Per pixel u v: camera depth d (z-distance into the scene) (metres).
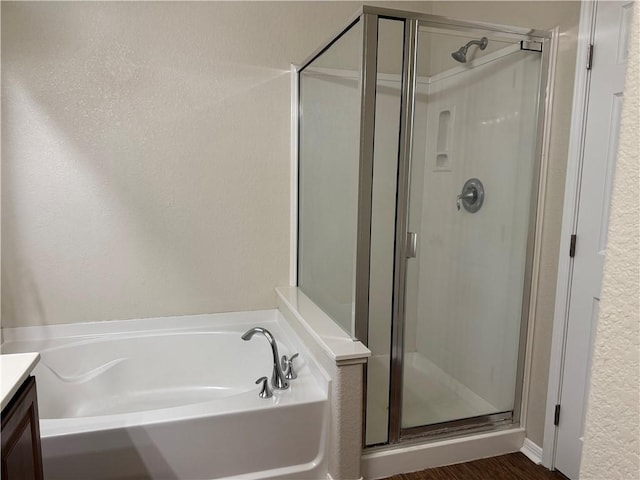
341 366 1.85
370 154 1.96
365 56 1.90
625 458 0.45
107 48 2.36
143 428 1.73
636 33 0.43
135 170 2.47
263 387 1.95
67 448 1.66
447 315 2.40
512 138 2.23
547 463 2.16
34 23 2.25
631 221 0.43
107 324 2.54
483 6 2.49
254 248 2.72
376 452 2.11
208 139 2.56
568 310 2.03
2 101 2.26
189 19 2.46
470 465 2.20
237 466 1.87
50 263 2.42
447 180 2.32
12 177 2.31
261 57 2.59
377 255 2.04
